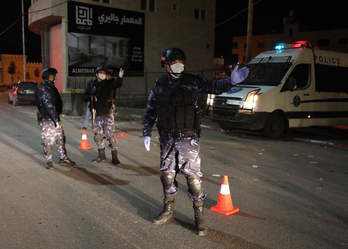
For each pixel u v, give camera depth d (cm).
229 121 1116
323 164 800
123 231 420
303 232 429
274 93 1107
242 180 650
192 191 412
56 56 2653
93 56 2594
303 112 1179
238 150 929
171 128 404
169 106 402
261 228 437
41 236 404
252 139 1109
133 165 735
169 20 3053
